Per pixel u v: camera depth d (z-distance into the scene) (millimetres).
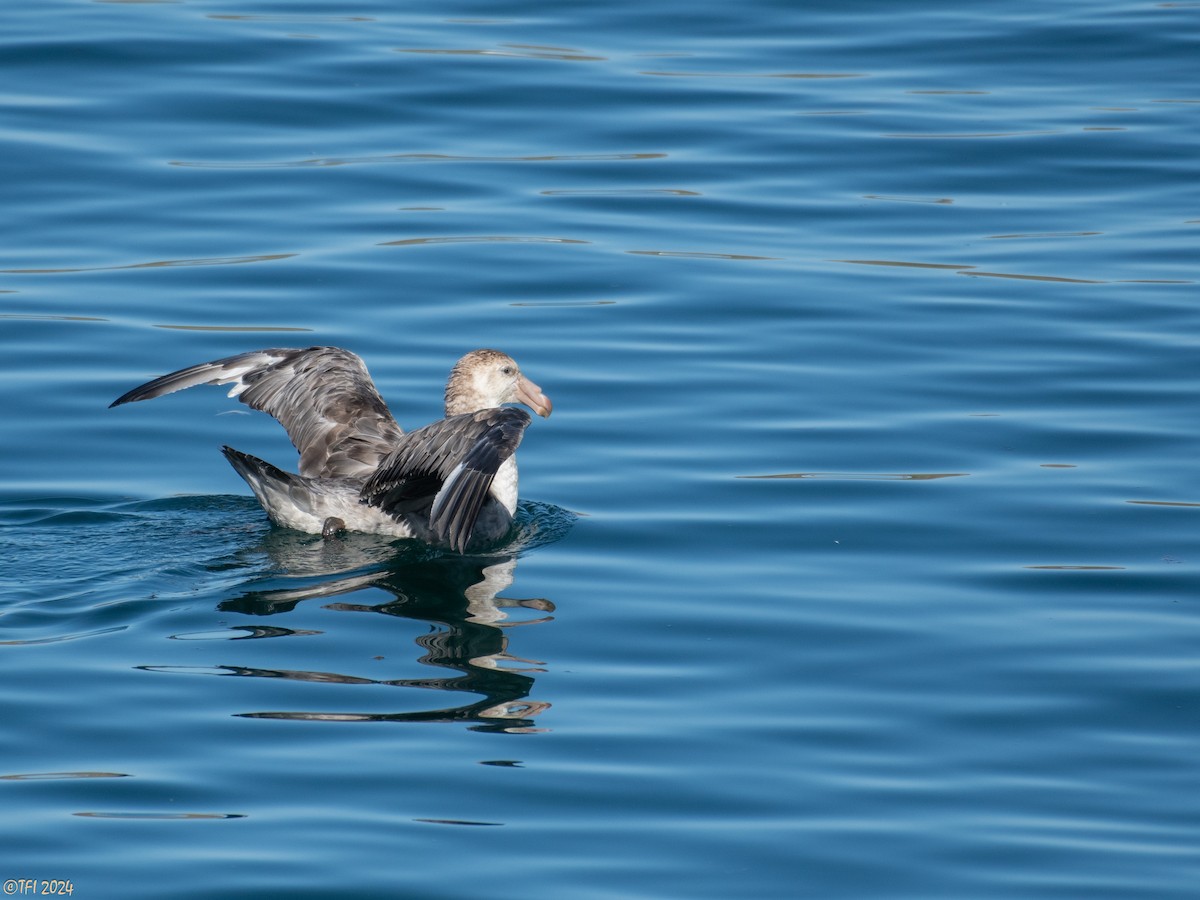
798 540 14305
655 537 14414
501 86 23047
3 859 9625
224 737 10961
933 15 25672
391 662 12078
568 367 17328
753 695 11773
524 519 14805
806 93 23172
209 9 25250
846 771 10828
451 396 15188
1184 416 16328
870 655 12375
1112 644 12516
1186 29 24906
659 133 22094
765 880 9688
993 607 13117
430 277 18859
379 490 13758
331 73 23188
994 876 9773
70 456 15797
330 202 20344
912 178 21266
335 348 15555
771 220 20328
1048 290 18781
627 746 11008
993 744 11203
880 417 16469
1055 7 25953
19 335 17500
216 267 18875
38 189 20203
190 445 16297
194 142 21406
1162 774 10875
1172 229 20062
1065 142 21859
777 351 17688
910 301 18594
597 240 19719
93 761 10633
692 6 25859
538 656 12273
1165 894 9578
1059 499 14891
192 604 12992
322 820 10094
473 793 10422
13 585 13219
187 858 9688
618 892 9531
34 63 23047
